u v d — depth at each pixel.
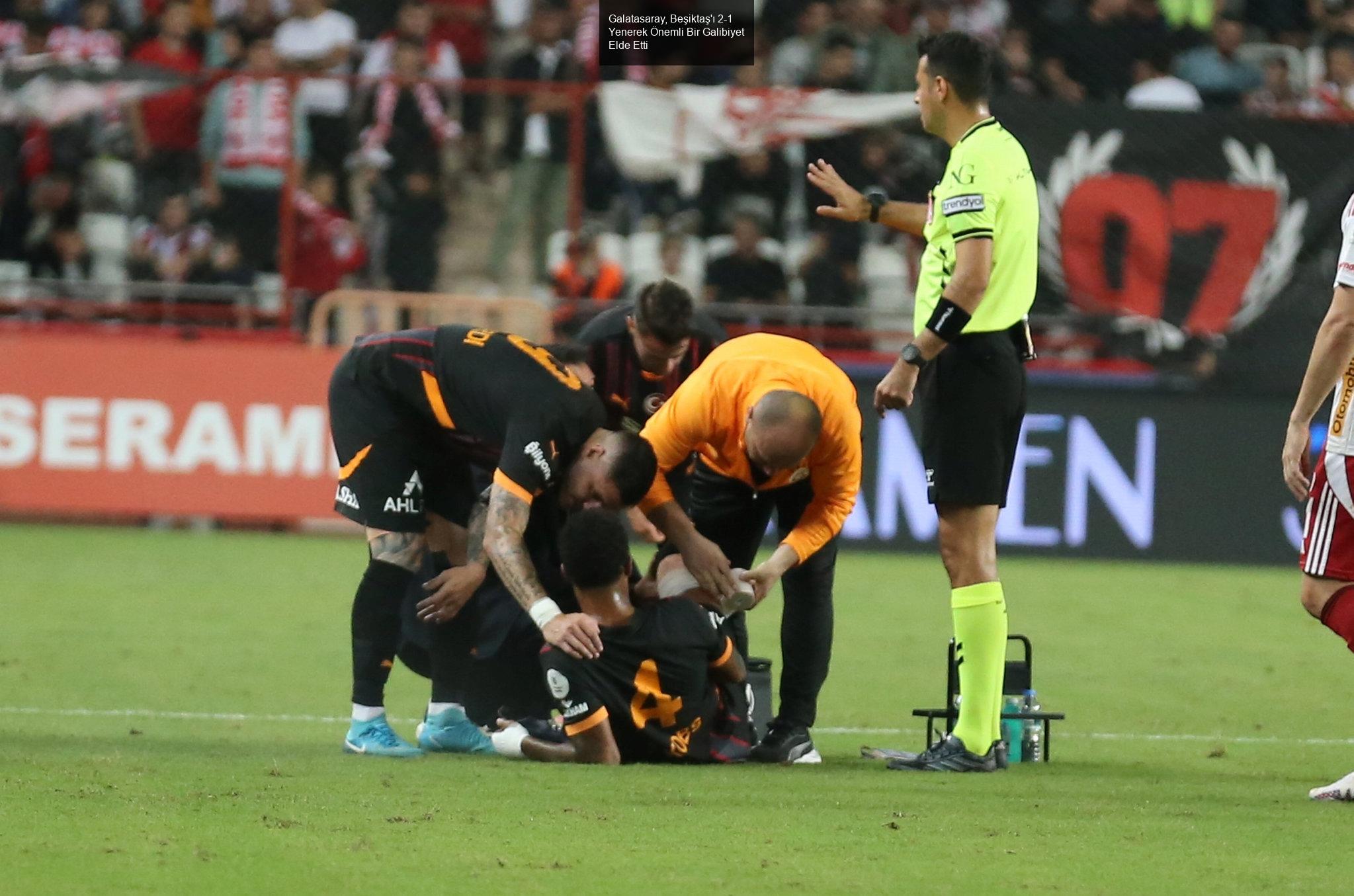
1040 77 51.53
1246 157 45.62
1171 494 46.41
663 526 19.48
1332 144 45.72
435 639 20.53
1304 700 26.84
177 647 29.73
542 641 21.33
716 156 48.66
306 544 45.72
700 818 15.80
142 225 50.38
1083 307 45.94
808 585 20.39
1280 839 15.14
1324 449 17.83
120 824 14.92
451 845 14.34
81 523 48.91
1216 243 45.78
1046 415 46.44
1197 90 51.19
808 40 50.53
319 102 50.84
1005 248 19.58
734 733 20.08
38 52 51.72
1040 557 46.31
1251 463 46.47
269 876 13.15
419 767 18.77
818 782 18.28
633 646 19.31
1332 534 17.78
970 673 19.66
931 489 19.81
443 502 20.88
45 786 16.70
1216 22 51.34
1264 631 35.00
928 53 19.95
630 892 12.83
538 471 18.62
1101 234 45.72
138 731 21.75
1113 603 38.62
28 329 48.62
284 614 34.00
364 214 50.69
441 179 50.81
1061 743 22.62
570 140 50.22
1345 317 17.25
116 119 50.12
